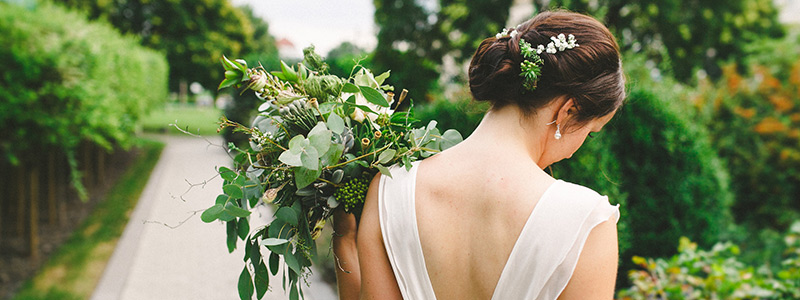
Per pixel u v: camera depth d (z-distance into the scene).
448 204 0.86
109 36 7.96
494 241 0.81
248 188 1.03
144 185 9.07
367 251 0.92
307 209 1.09
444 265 0.85
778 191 6.18
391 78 7.73
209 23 24.78
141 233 5.81
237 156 1.11
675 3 10.79
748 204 6.41
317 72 1.13
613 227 0.77
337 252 1.09
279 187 1.02
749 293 2.22
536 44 0.87
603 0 6.96
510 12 11.72
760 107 6.63
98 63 5.24
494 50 0.90
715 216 3.60
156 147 14.89
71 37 4.84
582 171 2.76
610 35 0.90
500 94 0.89
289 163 0.92
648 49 8.98
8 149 4.23
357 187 1.00
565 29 0.87
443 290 0.85
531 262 0.77
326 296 3.78
